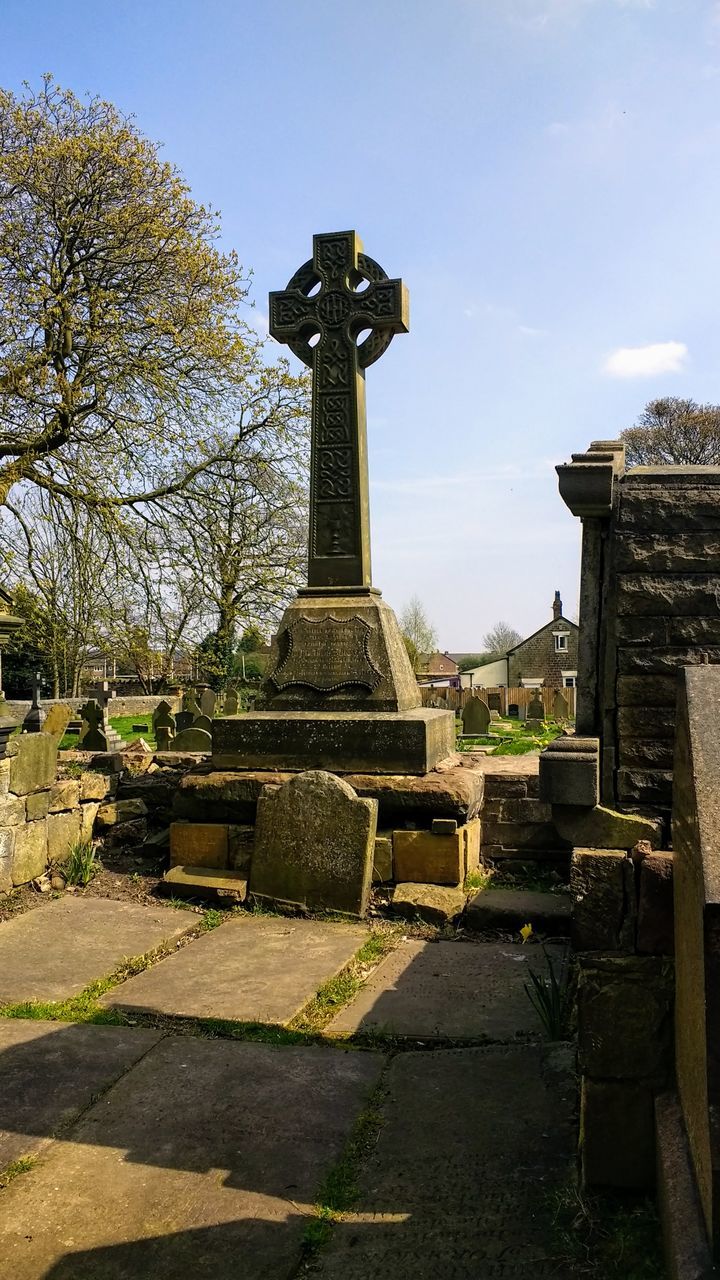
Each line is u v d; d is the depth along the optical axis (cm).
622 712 361
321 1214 271
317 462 713
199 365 1677
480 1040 391
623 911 253
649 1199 250
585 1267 234
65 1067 366
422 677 4284
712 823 199
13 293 1563
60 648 1739
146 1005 428
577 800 340
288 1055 376
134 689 3944
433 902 571
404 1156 299
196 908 593
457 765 671
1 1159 301
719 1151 177
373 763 631
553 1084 346
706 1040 181
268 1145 308
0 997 442
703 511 357
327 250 715
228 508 1733
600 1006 253
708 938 181
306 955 501
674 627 357
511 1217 261
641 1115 251
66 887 636
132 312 1652
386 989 452
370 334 714
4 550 1634
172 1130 318
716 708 234
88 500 1591
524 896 575
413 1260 246
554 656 5456
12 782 604
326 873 582
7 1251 255
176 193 1683
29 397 1564
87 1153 304
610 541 375
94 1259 252
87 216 1602
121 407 1625
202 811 646
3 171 1573
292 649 683
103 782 724
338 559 703
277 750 650
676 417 4169
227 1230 263
